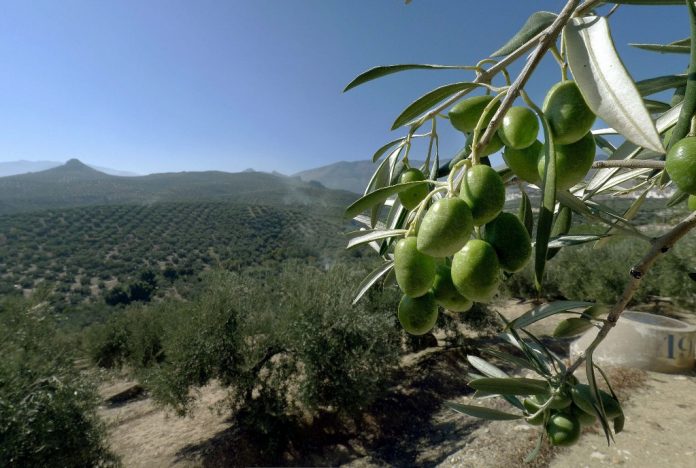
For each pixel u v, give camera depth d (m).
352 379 8.48
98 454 6.80
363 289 1.19
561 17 0.62
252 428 8.66
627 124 0.57
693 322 10.97
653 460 4.45
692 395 5.82
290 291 9.81
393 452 7.98
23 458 5.65
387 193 0.81
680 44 0.99
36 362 6.66
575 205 0.84
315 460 8.13
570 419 1.05
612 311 0.89
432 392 9.95
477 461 5.17
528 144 0.71
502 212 0.75
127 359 14.21
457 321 12.73
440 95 0.85
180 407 9.30
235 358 9.18
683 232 0.77
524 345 1.20
